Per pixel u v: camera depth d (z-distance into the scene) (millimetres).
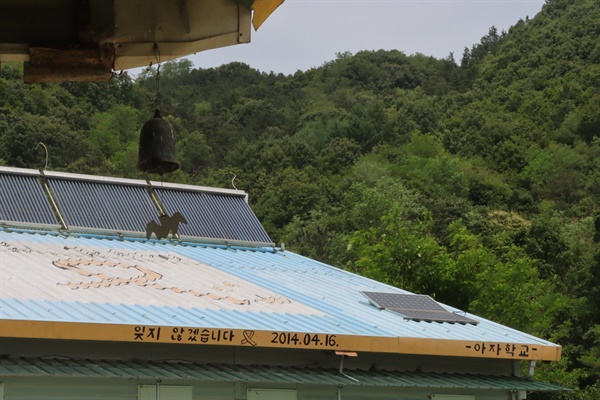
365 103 118438
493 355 14352
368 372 14188
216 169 85062
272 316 13625
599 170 99000
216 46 6062
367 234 29656
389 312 15617
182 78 141250
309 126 107125
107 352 12180
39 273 13953
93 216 17766
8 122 66250
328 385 13562
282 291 15719
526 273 28344
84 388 11500
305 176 71812
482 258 26844
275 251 19438
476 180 91062
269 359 13492
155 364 12320
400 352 13477
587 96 119625
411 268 26641
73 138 68750
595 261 44562
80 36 5785
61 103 77562
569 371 37156
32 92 73188
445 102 128750
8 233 16438
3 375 10578
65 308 11969
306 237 55969
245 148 87250
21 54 5824
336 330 13336
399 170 89375
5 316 10914
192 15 5957
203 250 18125
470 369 15586
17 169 18234
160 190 19641
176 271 15812
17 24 5777
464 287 26484
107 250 16469
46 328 10836
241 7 6027
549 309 34344
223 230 19094
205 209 19547
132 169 72625
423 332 14352
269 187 70812
